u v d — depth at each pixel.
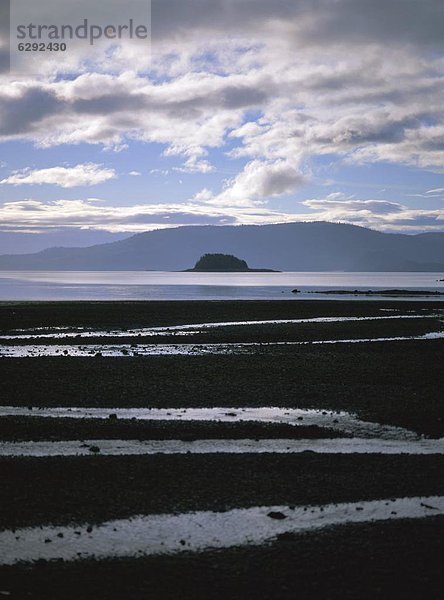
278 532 12.21
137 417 21.42
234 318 62.31
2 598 9.76
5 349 38.78
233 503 13.66
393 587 10.20
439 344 41.81
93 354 36.59
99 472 15.55
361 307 79.88
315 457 17.08
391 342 42.94
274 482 15.00
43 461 16.38
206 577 10.48
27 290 134.25
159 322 57.62
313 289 151.50
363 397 24.97
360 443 18.73
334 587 10.19
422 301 96.50
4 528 12.29
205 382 27.62
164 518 12.85
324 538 11.95
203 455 17.12
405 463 16.62
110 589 10.10
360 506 13.56
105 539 11.87
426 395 25.47
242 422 20.80
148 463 16.33
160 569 10.75
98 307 74.69
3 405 22.98
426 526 12.51
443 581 10.39
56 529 12.28
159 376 28.88
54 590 10.05
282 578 10.46
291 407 23.25
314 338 45.41
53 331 49.91
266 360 33.97
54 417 21.22
